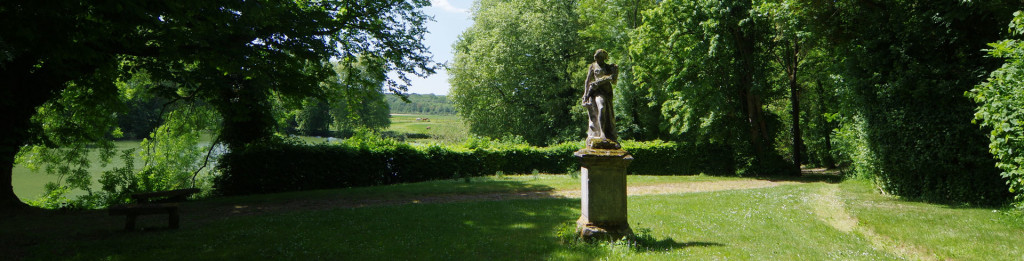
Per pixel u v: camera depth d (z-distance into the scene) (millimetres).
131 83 20422
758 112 25359
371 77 18547
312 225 9531
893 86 13531
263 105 18859
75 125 16062
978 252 7227
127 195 18203
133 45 11375
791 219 10156
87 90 14164
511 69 37062
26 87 11922
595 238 7527
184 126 22234
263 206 13281
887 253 7383
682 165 26172
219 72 15008
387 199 14734
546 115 37875
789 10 17203
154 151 23125
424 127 85312
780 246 7461
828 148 32719
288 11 13812
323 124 60188
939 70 12766
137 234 8742
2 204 12195
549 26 37062
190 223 10227
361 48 17359
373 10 16766
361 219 10320
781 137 37906
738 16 23156
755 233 8641
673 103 26031
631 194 16266
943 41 12883
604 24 32938
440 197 15281
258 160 17906
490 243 7715
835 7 15750
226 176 17578
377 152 21141
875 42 14117
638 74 27359
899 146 13758
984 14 12367
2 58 6863
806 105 35688
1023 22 8367
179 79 13641
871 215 10430
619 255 6750
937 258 7219
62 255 6957
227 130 18875
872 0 14609
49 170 20812
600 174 7652
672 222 9828
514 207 12203
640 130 33188
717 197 14383
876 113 14422
